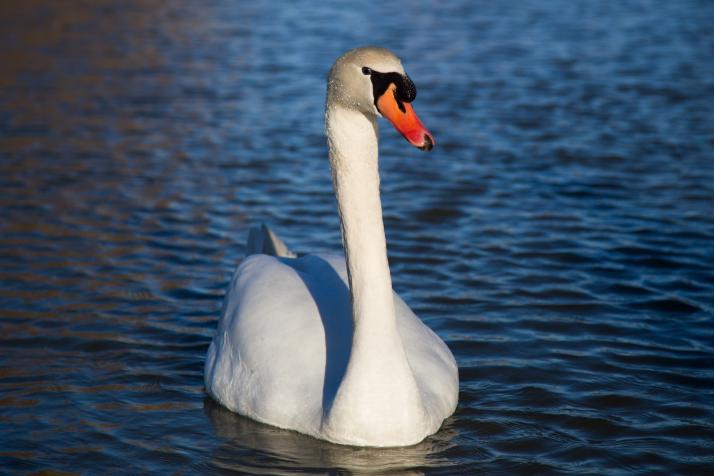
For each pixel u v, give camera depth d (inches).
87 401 378.3
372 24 1363.2
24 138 799.7
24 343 430.9
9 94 962.7
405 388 333.7
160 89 994.7
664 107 895.1
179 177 700.0
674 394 385.1
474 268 526.9
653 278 510.3
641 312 467.8
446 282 507.8
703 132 808.9
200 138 809.5
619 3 1546.5
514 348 429.1
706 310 469.1
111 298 485.4
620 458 335.6
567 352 424.5
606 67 1072.8
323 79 1035.3
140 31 1344.7
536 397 382.3
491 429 356.2
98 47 1226.0
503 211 622.5
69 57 1159.6
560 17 1416.1
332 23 1380.4
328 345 353.7
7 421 360.5
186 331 449.1
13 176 692.1
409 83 309.4
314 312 365.7
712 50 1155.9
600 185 675.4
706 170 705.6
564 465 331.0
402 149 778.2
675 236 572.7
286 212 626.5
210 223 603.2
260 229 445.4
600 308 472.4
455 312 469.1
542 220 604.4
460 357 421.1
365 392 331.3
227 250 558.3
